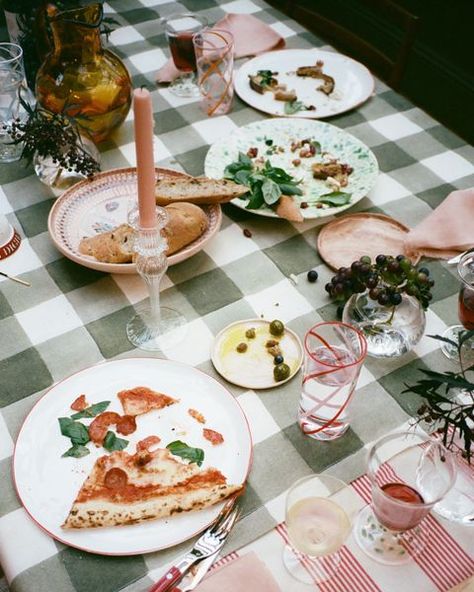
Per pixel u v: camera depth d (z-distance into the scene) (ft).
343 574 2.67
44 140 4.18
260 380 3.39
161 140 5.03
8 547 2.74
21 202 4.48
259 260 4.11
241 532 2.80
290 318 3.75
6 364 3.49
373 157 4.74
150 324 3.68
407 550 2.73
